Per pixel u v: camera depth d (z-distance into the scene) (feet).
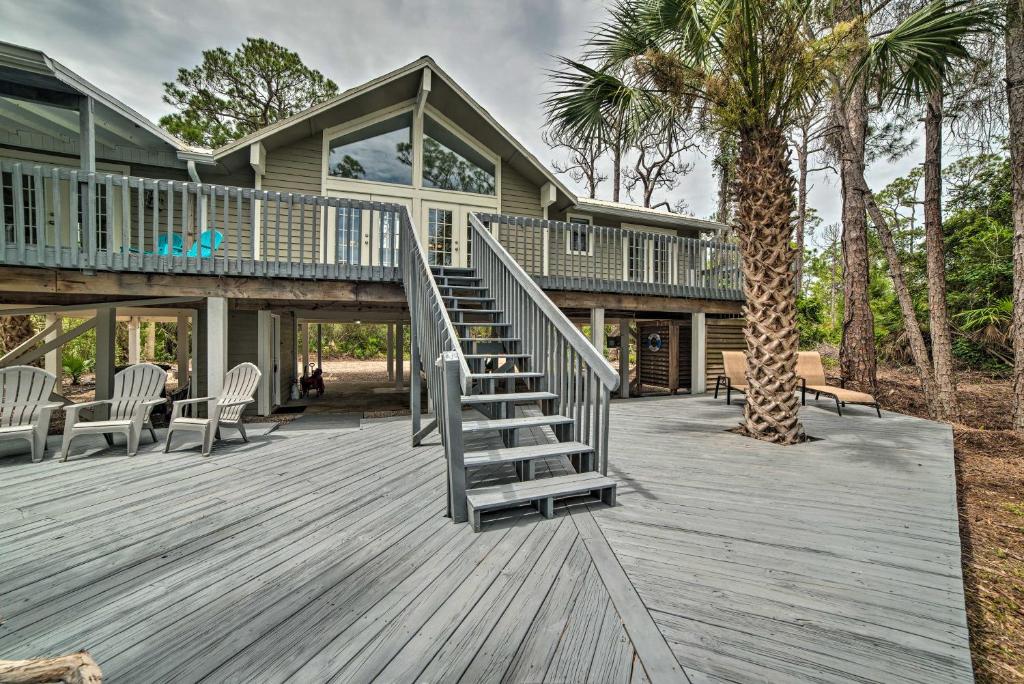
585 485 9.74
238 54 57.88
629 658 5.15
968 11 13.34
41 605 6.21
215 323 19.70
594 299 27.58
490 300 19.83
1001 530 12.46
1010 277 38.58
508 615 5.98
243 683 4.79
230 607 6.18
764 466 12.94
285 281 20.59
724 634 5.55
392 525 8.91
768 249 16.20
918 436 16.89
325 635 5.58
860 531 8.57
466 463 9.66
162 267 18.53
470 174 32.53
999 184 50.29
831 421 20.04
